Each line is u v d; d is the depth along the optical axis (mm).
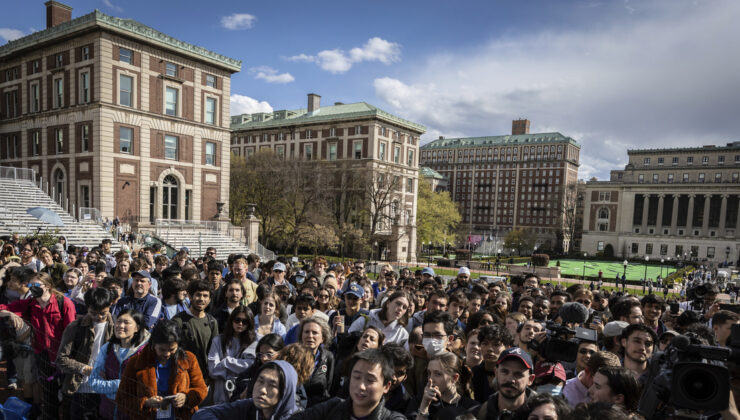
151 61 36094
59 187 36219
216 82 41625
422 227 67625
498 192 136125
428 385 3883
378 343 4793
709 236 94312
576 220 123375
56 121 35812
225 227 38219
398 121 62031
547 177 127375
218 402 5031
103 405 4844
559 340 4285
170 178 38156
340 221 57188
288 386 3494
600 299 9258
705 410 2564
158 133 36781
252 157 56969
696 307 9117
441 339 4848
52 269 9406
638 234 101688
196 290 5688
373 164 58219
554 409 2859
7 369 6801
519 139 136375
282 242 55812
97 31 32719
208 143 41219
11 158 39344
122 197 34406
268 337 4652
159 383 4555
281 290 7797
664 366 3160
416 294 8305
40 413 5812
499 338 4594
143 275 6551
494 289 9383
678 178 100625
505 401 3564
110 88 33375
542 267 52438
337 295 8984
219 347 5223
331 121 61781
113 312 6305
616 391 3504
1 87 39875
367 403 3211
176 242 33219
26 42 36312
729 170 95188
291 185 52719
